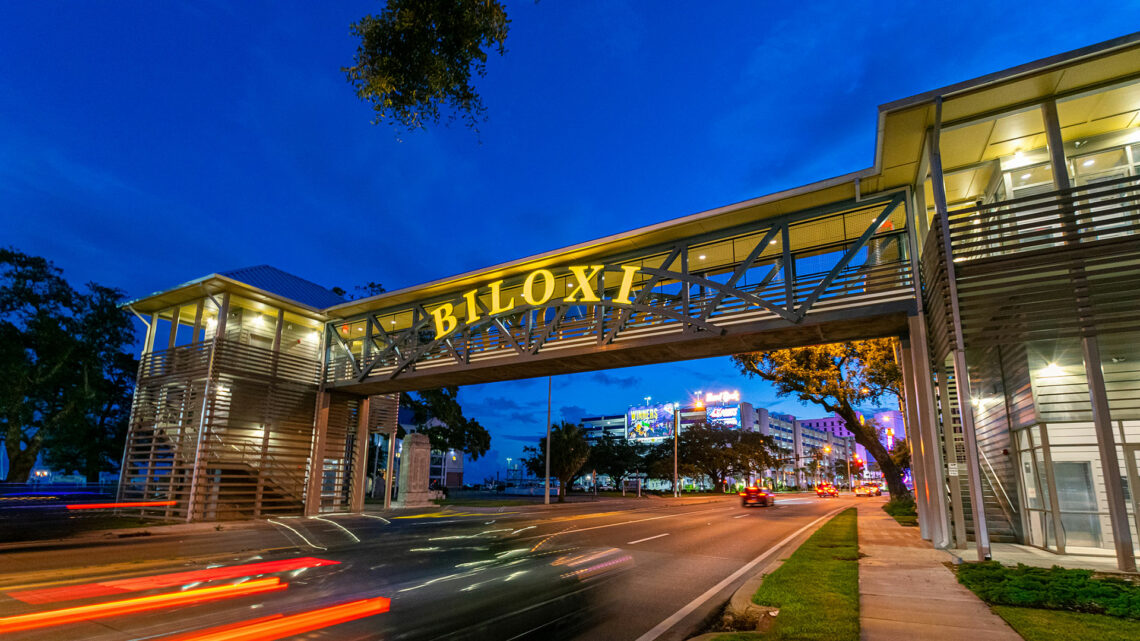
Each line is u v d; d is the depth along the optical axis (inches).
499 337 825.5
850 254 598.9
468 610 274.4
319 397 986.7
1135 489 442.3
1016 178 546.0
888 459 1216.8
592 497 2151.8
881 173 569.0
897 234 617.0
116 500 897.5
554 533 658.2
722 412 4958.2
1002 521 584.4
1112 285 404.2
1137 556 449.7
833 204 628.7
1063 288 415.8
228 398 856.3
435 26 273.9
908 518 815.1
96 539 584.4
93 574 368.2
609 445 2945.4
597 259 787.4
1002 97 458.0
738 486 3764.8
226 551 485.4
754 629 257.4
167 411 882.1
